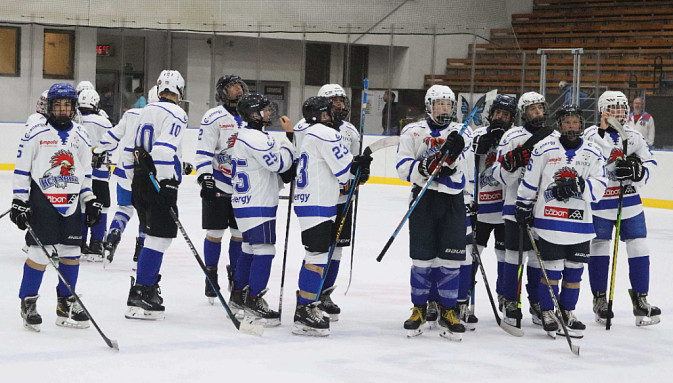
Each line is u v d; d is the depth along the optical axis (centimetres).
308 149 775
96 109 1190
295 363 672
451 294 777
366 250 1359
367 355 708
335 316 852
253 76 2716
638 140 891
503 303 895
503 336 806
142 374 625
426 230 777
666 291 1067
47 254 722
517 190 846
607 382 650
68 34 2636
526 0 3369
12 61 2600
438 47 2688
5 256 1173
